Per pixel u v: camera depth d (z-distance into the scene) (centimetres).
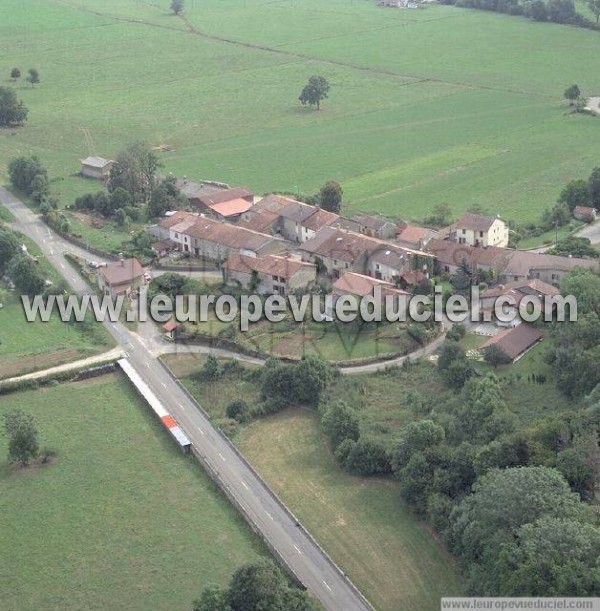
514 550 14612
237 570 15538
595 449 16825
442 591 15962
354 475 19200
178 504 18525
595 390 19238
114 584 16475
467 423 19500
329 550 17100
